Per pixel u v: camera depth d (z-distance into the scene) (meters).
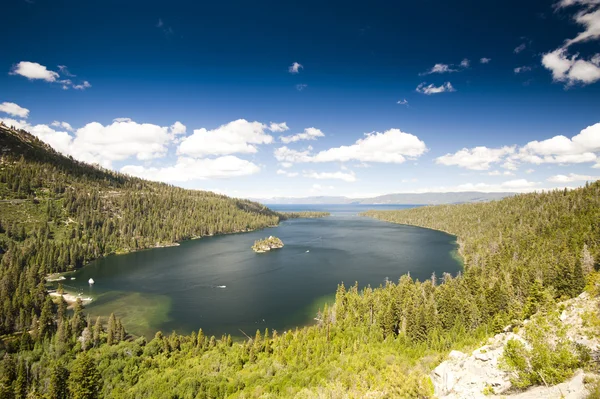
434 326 108.44
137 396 78.44
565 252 161.50
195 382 81.75
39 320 124.81
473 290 137.62
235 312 152.88
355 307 132.50
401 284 153.25
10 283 161.00
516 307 91.81
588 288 55.53
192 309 156.88
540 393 39.06
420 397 54.69
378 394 61.25
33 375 94.12
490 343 54.03
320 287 191.38
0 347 109.88
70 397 78.94
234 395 77.50
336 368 85.31
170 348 108.25
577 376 37.25
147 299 171.38
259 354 102.56
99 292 183.12
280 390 76.94
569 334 43.94
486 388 45.53
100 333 119.81
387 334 112.94
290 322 141.62
